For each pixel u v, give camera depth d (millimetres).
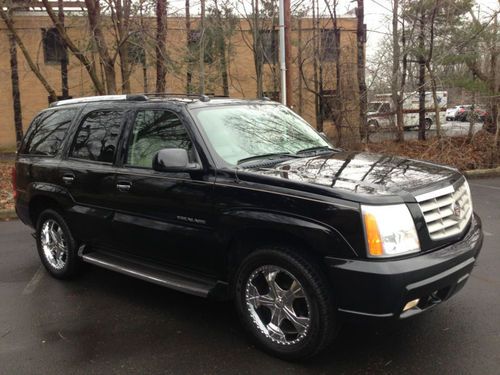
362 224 3174
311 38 16984
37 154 5586
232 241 3797
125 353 3787
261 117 4668
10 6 12664
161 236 4207
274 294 3611
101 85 12992
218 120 4277
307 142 4695
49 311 4625
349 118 14727
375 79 14922
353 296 3201
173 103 4312
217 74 18469
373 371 3422
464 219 3805
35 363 3680
